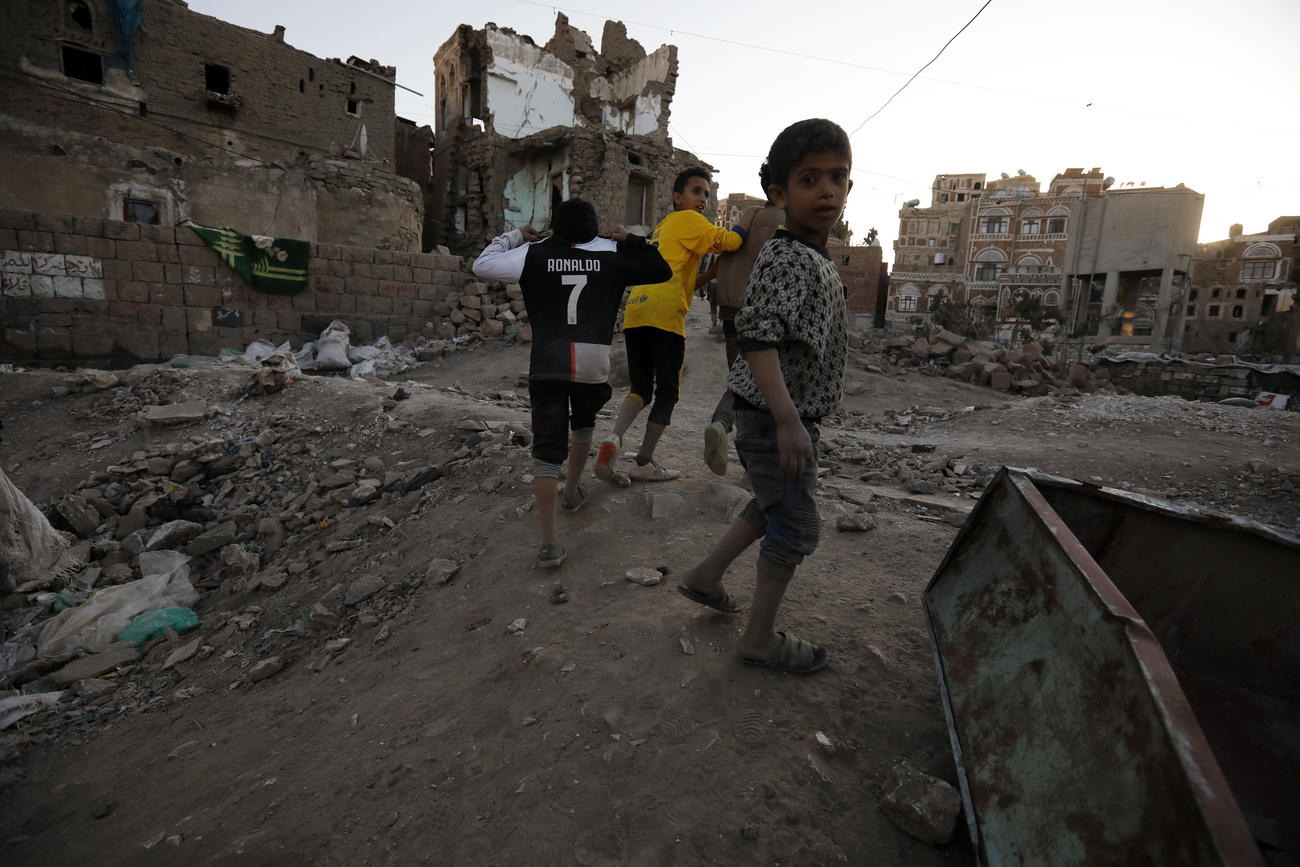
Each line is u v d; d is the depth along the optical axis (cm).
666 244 379
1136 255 3092
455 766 208
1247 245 5231
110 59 1731
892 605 277
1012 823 146
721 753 195
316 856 186
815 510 213
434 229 2900
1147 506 212
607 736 204
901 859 165
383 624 332
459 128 2759
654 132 2902
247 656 354
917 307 5788
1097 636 144
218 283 1288
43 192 1650
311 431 650
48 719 337
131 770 272
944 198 6638
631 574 300
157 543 508
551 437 312
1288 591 203
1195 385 1622
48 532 482
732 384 217
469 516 412
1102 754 130
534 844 173
